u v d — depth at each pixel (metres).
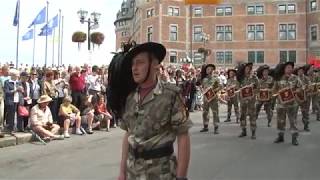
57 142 13.74
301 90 12.70
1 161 10.64
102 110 16.77
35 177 8.84
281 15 61.88
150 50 3.42
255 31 62.59
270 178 8.34
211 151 11.47
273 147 12.18
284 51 61.69
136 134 3.39
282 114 12.97
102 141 13.84
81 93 16.31
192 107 24.58
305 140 13.52
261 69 17.14
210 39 63.44
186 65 30.72
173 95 3.37
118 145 12.90
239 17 62.88
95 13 25.39
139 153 3.38
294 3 61.56
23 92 14.63
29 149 12.44
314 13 60.16
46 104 14.26
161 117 3.34
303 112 15.90
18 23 26.55
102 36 32.00
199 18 63.72
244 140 13.59
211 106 15.40
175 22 63.03
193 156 10.70
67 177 8.74
